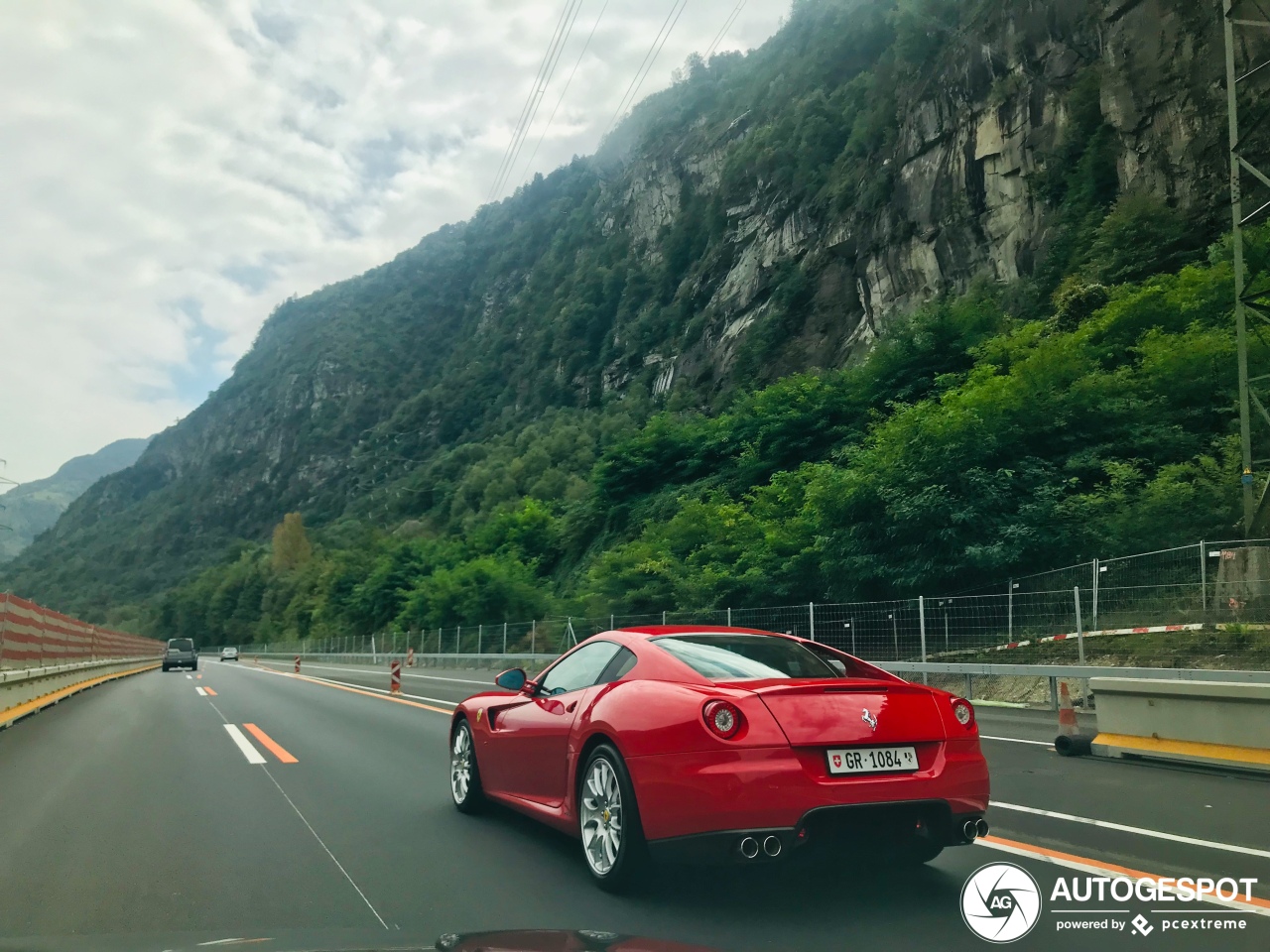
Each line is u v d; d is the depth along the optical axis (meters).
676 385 98.06
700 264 121.75
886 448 23.89
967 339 36.31
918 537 21.97
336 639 73.19
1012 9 59.16
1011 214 55.41
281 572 143.75
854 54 114.88
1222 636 13.52
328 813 6.46
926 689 4.47
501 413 173.25
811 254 82.38
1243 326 18.19
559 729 5.04
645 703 4.31
